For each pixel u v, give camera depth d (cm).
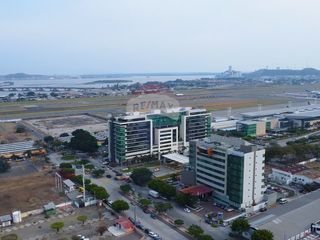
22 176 17725
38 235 11462
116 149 19838
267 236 9944
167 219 12588
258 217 12300
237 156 13062
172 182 16588
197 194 14112
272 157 19250
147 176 16262
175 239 11069
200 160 15100
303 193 15062
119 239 11131
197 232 10675
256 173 13475
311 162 19475
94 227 12012
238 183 13138
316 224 11325
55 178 16975
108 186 16312
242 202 13188
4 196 14962
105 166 19512
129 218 12681
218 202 14150
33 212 13212
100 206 13925
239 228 10906
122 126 19188
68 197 14850
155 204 13788
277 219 11706
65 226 12131
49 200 14525
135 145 19888
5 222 12269
